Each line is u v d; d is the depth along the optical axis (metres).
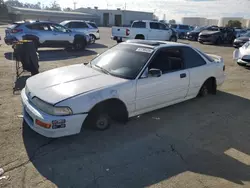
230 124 4.61
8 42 12.15
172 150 3.62
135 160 3.33
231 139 4.04
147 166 3.21
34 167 3.09
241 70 9.66
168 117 4.79
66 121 3.38
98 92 3.66
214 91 6.12
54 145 3.61
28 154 3.36
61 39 13.08
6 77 7.28
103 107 3.95
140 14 54.38
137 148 3.62
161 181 2.92
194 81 5.27
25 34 12.01
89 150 3.52
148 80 4.27
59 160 3.26
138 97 4.18
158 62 4.53
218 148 3.74
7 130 3.96
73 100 3.43
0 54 11.46
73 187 2.77
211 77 5.84
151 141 3.84
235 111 5.25
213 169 3.20
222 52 16.19
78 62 10.24
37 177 2.90
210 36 21.56
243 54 9.85
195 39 25.33
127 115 4.15
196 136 4.09
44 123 3.33
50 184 2.80
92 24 18.89
